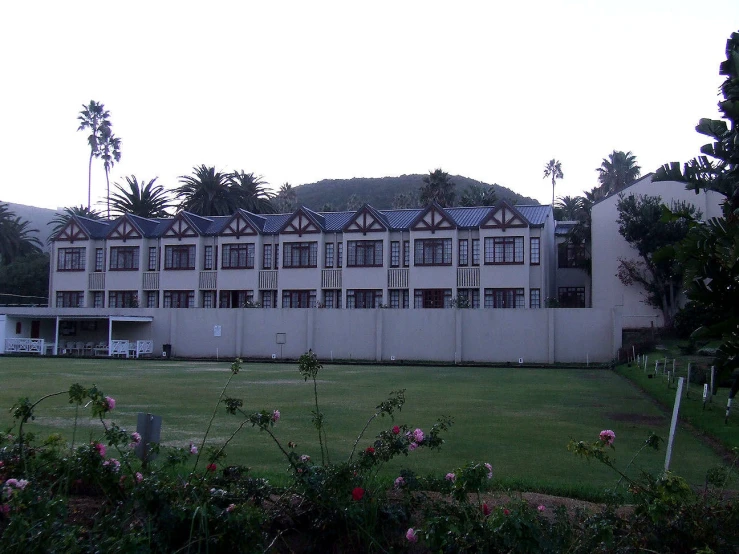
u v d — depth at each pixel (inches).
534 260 1863.9
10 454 283.6
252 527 227.0
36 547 201.9
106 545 208.7
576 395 906.7
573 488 350.9
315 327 1823.3
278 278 2032.5
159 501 227.3
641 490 246.2
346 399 812.0
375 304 1950.1
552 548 217.2
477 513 230.5
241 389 939.3
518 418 666.2
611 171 3420.3
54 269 2247.8
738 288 290.4
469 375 1283.2
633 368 1279.5
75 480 276.7
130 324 1985.7
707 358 1237.7
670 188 1768.0
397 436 276.5
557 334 1662.2
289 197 4682.6
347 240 1985.7
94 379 1099.9
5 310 2046.0
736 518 240.1
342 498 253.1
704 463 454.3
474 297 1900.8
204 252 2132.1
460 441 523.5
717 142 343.6
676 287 1691.7
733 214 310.7
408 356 1750.7
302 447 485.7
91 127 3624.5
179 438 521.0
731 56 322.7
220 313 1897.1
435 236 1921.8
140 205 3085.6
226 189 3078.2
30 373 1237.7
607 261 1824.6
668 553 233.1
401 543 250.5
